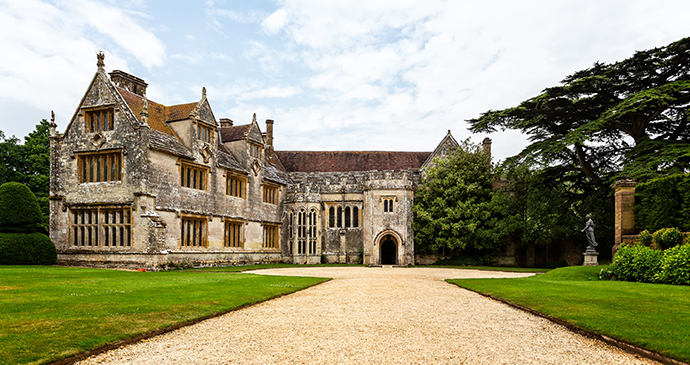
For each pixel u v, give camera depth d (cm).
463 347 770
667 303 1112
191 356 704
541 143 3206
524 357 713
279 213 4291
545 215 3512
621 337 783
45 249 2664
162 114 3183
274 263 4050
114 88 2808
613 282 1688
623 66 2928
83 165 2869
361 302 1286
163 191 2770
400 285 1812
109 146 2753
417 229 4034
